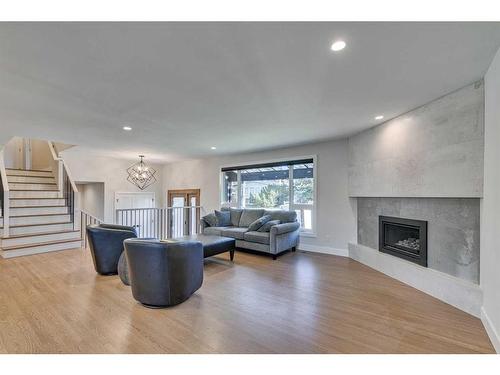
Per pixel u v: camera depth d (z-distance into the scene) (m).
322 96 2.82
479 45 1.87
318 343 2.05
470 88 2.53
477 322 2.38
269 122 3.79
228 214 6.24
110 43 1.81
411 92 2.72
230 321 2.39
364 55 2.00
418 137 3.17
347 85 2.55
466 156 2.56
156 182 8.56
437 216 3.04
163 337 2.12
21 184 6.12
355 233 4.76
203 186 7.58
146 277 2.62
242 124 3.90
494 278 2.05
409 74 2.32
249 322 2.37
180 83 2.46
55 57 1.98
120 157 7.37
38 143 7.68
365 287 3.27
